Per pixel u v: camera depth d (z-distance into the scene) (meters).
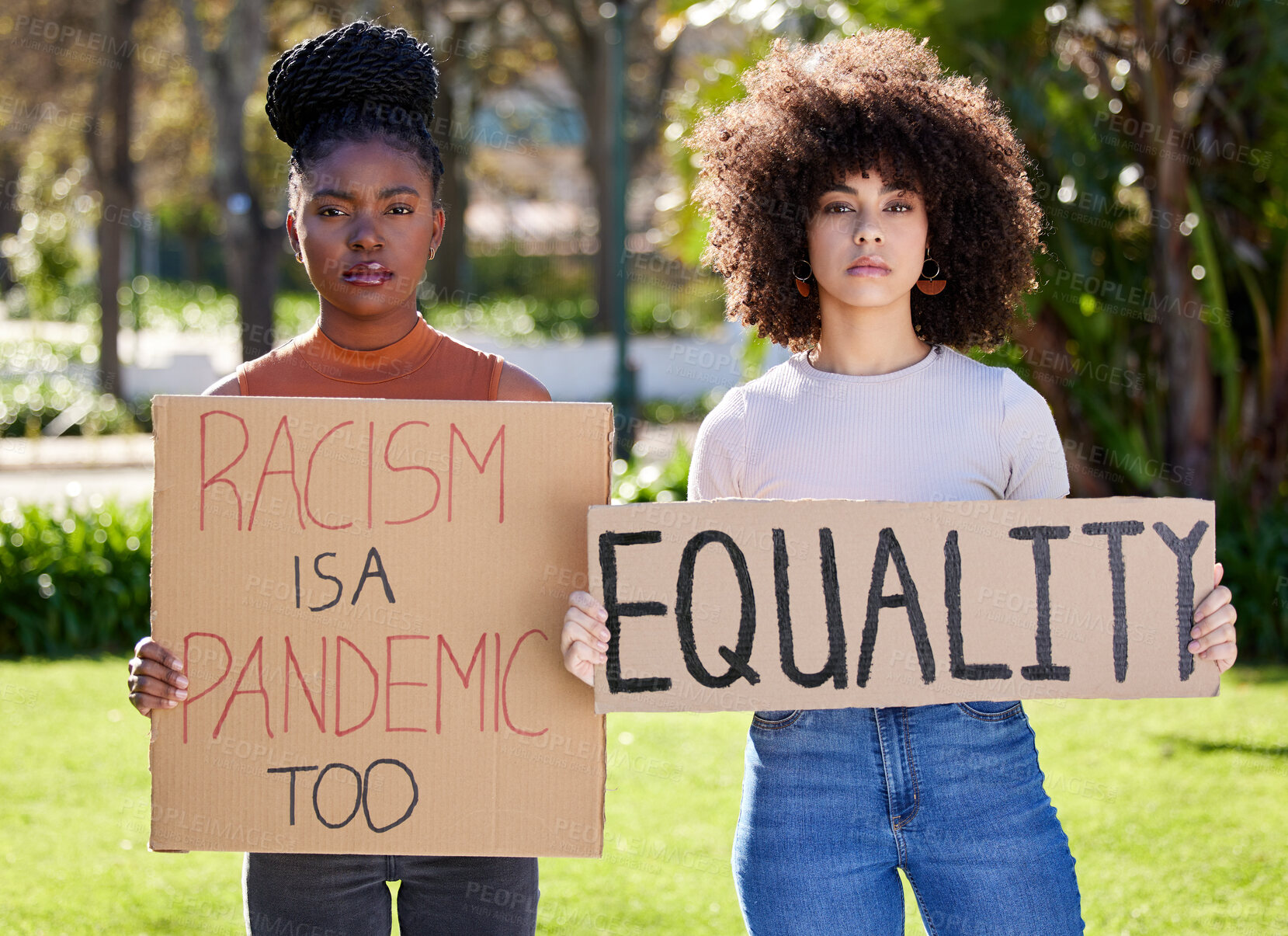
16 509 7.94
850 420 2.36
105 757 5.28
